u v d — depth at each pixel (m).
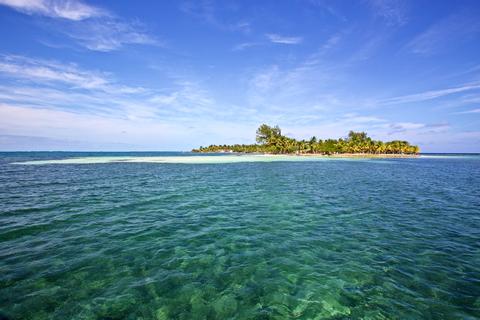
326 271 7.61
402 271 7.62
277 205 16.00
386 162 78.12
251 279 7.16
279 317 5.67
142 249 9.11
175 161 69.31
